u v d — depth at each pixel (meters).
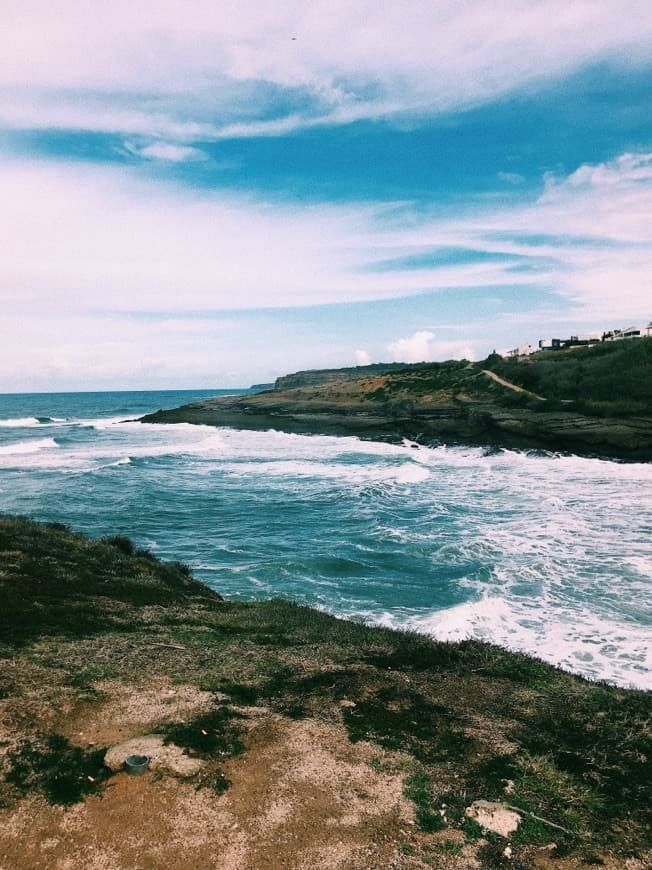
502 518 24.80
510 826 4.18
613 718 6.26
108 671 6.66
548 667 8.23
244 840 3.93
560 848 4.00
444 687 6.96
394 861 3.79
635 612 13.77
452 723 5.91
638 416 42.50
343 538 22.50
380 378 83.75
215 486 34.72
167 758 4.73
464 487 32.88
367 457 46.94
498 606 14.46
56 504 28.95
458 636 12.52
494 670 7.79
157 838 3.93
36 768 4.62
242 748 5.08
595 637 12.36
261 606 12.27
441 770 4.93
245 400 87.50
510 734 5.74
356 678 6.99
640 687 9.88
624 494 29.27
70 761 4.74
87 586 11.05
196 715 5.64
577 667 10.83
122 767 4.66
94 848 3.82
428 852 3.89
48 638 7.75
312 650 8.25
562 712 6.36
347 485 34.16
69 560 12.56
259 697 6.25
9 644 7.32
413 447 53.59
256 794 4.43
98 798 4.31
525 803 4.48
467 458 45.97
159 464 43.88
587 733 5.87
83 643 7.65
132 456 46.91
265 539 22.77
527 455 45.31
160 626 9.26
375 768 4.88
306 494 31.92
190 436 66.00
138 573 13.12
